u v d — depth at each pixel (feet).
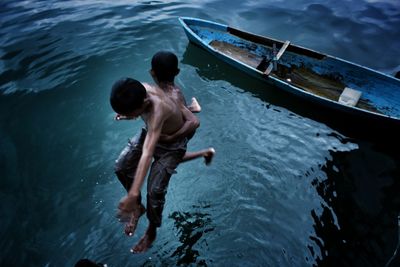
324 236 15.48
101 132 20.36
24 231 15.39
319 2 36.83
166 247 14.66
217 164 18.49
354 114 21.22
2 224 15.62
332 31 31.99
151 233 12.82
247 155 19.12
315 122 21.86
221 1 36.63
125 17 32.22
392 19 33.65
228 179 17.74
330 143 20.43
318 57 25.59
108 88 23.58
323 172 18.57
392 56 28.73
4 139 19.86
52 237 15.17
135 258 14.30
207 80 24.89
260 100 23.39
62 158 18.83
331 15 34.30
